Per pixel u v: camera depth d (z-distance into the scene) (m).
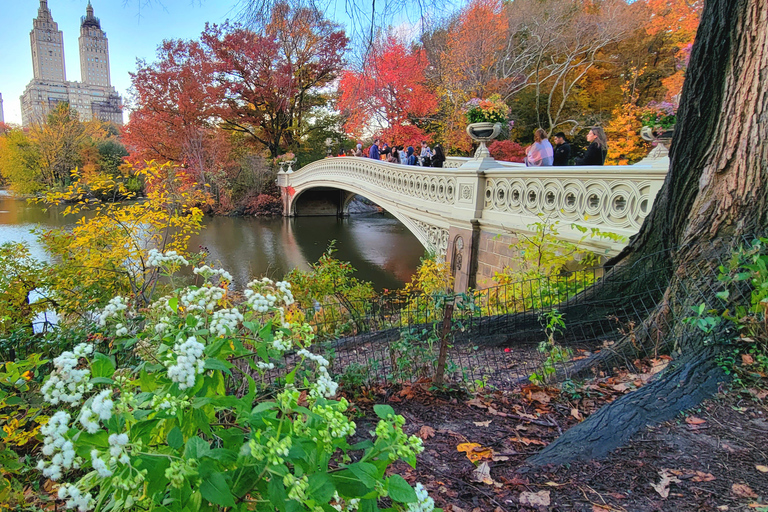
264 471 1.00
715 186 3.35
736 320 2.83
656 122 6.30
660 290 3.73
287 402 1.12
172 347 1.41
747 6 3.09
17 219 23.88
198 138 27.44
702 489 1.85
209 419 1.29
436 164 11.77
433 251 10.19
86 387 1.14
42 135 36.28
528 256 5.80
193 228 6.78
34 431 1.95
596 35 19.19
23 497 1.73
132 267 6.15
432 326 3.62
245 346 1.62
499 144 20.12
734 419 2.31
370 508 1.13
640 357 3.30
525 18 19.97
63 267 5.92
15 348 2.82
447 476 2.02
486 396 2.89
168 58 25.17
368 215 32.94
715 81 3.34
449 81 19.83
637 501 1.80
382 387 3.02
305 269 14.88
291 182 28.27
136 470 0.96
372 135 24.75
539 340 4.09
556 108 22.66
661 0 20.00
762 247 2.90
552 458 2.10
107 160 36.84
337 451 2.20
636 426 2.26
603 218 5.48
